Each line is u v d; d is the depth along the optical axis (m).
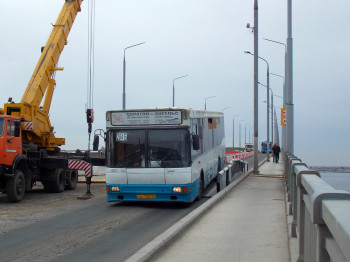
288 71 19.83
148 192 13.52
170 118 13.59
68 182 20.06
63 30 20.95
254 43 26.30
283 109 28.61
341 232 2.09
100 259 7.46
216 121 21.23
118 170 13.69
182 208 13.74
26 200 16.27
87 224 10.95
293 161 8.59
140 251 7.05
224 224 9.85
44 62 19.83
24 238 9.26
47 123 20.05
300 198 5.64
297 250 6.50
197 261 6.78
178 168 13.36
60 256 7.68
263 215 11.07
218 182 17.36
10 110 17.84
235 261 6.75
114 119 13.90
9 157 14.99
